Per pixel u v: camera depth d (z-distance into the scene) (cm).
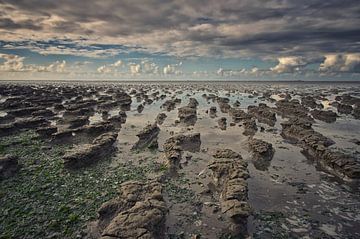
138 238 1310
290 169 2511
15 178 2198
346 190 2070
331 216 1703
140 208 1542
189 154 2939
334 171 2416
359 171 2198
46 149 3023
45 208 1736
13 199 1848
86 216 1650
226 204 1664
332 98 9356
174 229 1540
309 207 1814
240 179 1962
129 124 4647
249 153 2969
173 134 3900
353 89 15325
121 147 3197
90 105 6719
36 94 9106
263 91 13212
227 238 1466
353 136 3788
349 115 5731
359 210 1777
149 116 5503
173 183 2158
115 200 1722
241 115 5125
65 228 1526
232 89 14925
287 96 9556
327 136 3778
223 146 3266
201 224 1590
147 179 2217
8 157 2328
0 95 9075
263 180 2253
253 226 1584
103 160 2700
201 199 1891
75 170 2394
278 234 1508
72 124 4288
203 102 8125
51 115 5347
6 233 1472
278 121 5028
